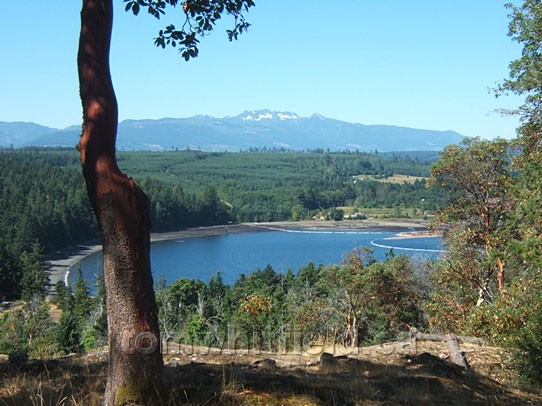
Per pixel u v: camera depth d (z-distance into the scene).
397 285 24.75
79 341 31.80
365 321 25.30
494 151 18.92
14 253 81.94
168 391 4.88
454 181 19.97
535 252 11.23
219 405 5.18
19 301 62.88
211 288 55.56
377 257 84.81
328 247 110.75
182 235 133.88
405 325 25.00
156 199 140.75
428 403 6.29
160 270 87.81
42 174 135.88
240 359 9.34
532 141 14.13
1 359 9.30
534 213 11.48
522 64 13.62
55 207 109.12
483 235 19.36
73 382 6.69
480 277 19.31
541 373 9.43
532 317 10.56
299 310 25.17
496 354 11.38
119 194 4.53
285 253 104.44
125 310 4.58
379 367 8.32
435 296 20.22
